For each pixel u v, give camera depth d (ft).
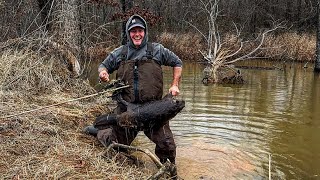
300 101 31.55
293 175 16.31
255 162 17.63
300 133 22.13
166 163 14.40
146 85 15.44
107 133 16.85
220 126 23.20
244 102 30.66
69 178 12.77
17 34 31.40
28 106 19.98
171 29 97.04
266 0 106.22
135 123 15.11
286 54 72.84
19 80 23.94
